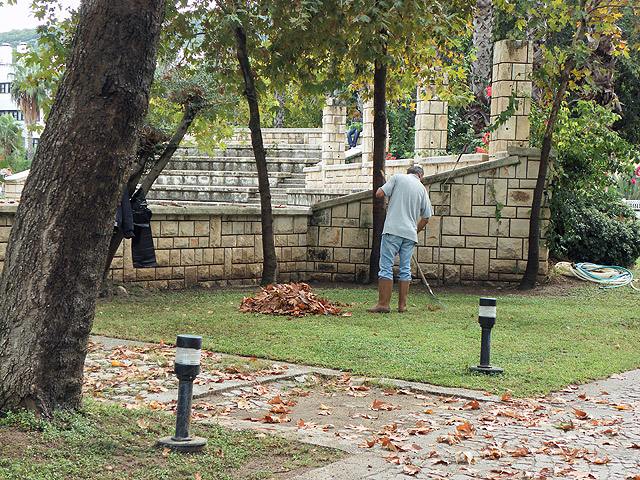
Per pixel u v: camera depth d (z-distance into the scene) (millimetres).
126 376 8289
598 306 14930
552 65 16688
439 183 17594
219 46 15633
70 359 5688
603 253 19047
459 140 27359
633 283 17781
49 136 5539
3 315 5574
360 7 14430
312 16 14906
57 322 5586
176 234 15742
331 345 10250
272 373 8812
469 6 17656
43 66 14914
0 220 13023
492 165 17406
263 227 16031
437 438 6484
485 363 9141
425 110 21938
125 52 5496
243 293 15484
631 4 16578
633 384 8922
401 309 13438
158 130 14023
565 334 11750
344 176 25578
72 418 5652
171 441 5707
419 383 8609
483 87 24375
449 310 13750
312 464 5742
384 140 16891
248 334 10938
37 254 5520
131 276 15047
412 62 17609
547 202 17531
